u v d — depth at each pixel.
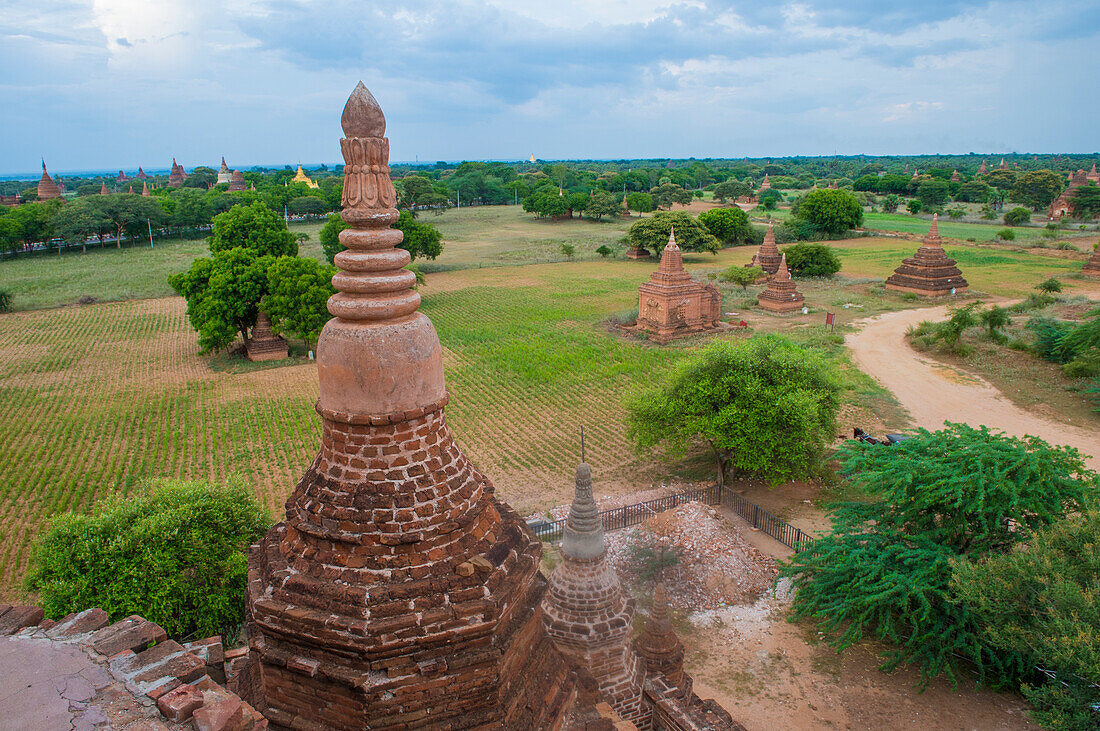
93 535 23.75
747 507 33.03
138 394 53.12
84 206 120.88
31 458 41.34
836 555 23.45
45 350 64.69
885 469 23.27
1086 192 146.62
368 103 8.25
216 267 61.53
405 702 8.17
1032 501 21.22
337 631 7.98
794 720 20.05
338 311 8.43
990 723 19.73
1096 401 46.59
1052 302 73.88
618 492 35.78
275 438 44.56
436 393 8.94
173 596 23.56
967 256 108.00
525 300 86.12
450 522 8.59
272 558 8.90
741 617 24.97
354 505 8.42
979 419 44.47
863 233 136.88
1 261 112.88
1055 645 16.92
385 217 8.52
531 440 43.38
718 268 106.19
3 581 29.05
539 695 9.56
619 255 119.31
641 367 57.19
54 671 7.24
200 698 6.82
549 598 13.60
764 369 34.53
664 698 14.02
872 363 56.94
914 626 21.00
